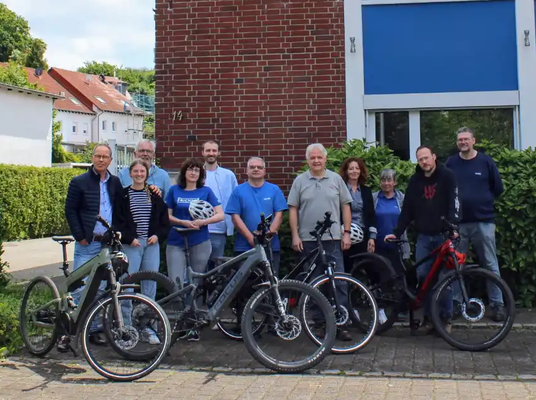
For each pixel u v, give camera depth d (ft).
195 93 29.78
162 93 29.99
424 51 29.12
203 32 29.78
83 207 20.58
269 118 29.40
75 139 215.72
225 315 21.61
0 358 19.22
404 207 22.24
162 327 17.74
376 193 23.84
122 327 17.65
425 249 22.02
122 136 234.58
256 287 19.39
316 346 18.89
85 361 19.13
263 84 29.48
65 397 15.72
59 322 18.98
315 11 29.27
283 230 25.86
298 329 17.98
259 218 22.09
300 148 29.25
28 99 91.66
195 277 19.70
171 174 29.60
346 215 21.66
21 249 57.77
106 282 19.58
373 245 22.79
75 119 215.51
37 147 93.45
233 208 22.25
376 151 26.25
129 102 248.11
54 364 18.85
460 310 20.12
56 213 73.61
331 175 21.68
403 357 19.15
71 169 77.10
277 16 29.43
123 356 17.78
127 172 23.58
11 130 88.79
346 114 29.14
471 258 24.75
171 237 21.86
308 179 21.66
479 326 22.33
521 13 28.73
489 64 28.91
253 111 29.48
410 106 29.07
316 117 29.22
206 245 21.86
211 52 29.73
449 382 16.61
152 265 21.13
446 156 29.40
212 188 24.32
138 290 20.49
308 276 20.89
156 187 21.29
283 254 26.14
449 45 29.07
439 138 29.48
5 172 64.69
